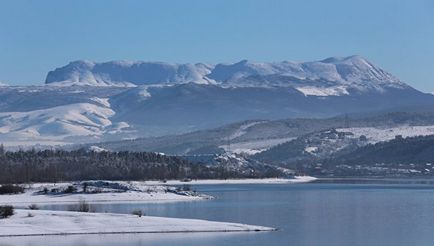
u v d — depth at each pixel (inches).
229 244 6353.3
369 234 7175.2
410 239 6835.6
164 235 6889.8
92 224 7214.6
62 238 6619.1
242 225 7554.1
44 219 7308.1
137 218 7534.5
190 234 6983.3
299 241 6633.9
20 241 6432.1
